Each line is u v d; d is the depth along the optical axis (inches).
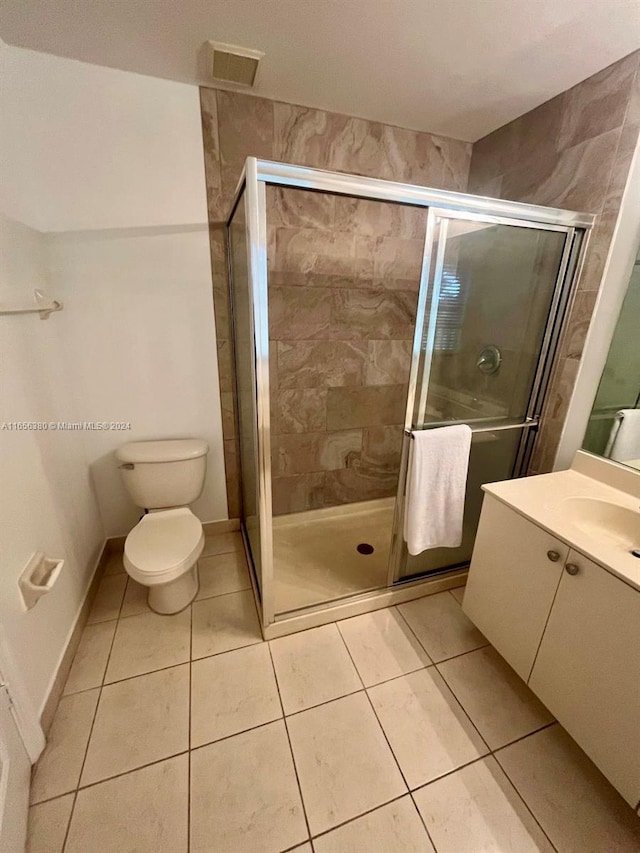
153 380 72.9
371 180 44.8
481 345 61.4
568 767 45.6
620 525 51.4
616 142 52.9
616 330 56.7
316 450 90.3
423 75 55.9
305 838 38.8
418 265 82.7
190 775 43.6
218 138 62.6
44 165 56.7
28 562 45.8
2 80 50.9
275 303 75.2
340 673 56.3
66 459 62.6
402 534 66.5
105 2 42.2
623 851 38.5
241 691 53.2
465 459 61.8
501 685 55.4
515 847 38.6
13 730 39.9
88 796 41.4
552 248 60.9
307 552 83.5
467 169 79.4
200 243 67.6
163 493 72.2
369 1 42.1
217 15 44.4
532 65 53.1
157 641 60.7
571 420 64.8
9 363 46.6
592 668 41.4
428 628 65.0
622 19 43.9
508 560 52.7
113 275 64.8
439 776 44.3
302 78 56.9
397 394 93.0
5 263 47.3
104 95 55.8
